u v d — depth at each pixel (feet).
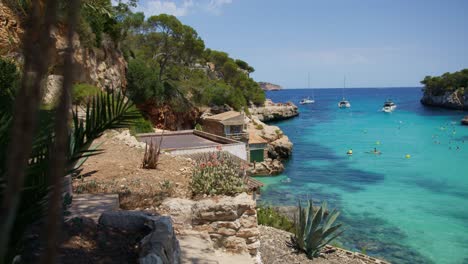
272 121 314.14
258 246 29.37
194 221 28.14
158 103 140.56
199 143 75.87
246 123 168.66
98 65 95.25
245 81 294.66
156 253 14.19
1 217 3.85
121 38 127.13
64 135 4.23
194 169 34.53
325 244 48.37
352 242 72.43
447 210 92.53
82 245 14.70
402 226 81.30
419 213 90.22
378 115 363.56
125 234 16.69
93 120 14.89
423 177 126.93
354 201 100.63
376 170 138.21
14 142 3.82
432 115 352.49
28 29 4.00
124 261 14.02
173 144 74.23
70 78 4.19
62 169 4.23
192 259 19.75
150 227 17.26
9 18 51.34
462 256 66.69
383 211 91.91
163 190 30.66
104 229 16.70
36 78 3.90
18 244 12.07
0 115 12.71
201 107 171.83
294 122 307.58
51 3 4.00
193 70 209.97
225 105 187.62
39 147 11.71
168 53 166.30
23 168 3.88
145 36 164.76
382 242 72.59
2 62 34.73
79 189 27.94
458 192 108.99
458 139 209.05
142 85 132.36
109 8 53.83
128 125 15.52
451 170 136.56
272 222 59.11
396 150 178.09
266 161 137.90
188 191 31.63
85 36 84.17
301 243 47.70
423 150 177.78
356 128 265.13
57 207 4.25
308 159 161.07
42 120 11.60
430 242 72.79
